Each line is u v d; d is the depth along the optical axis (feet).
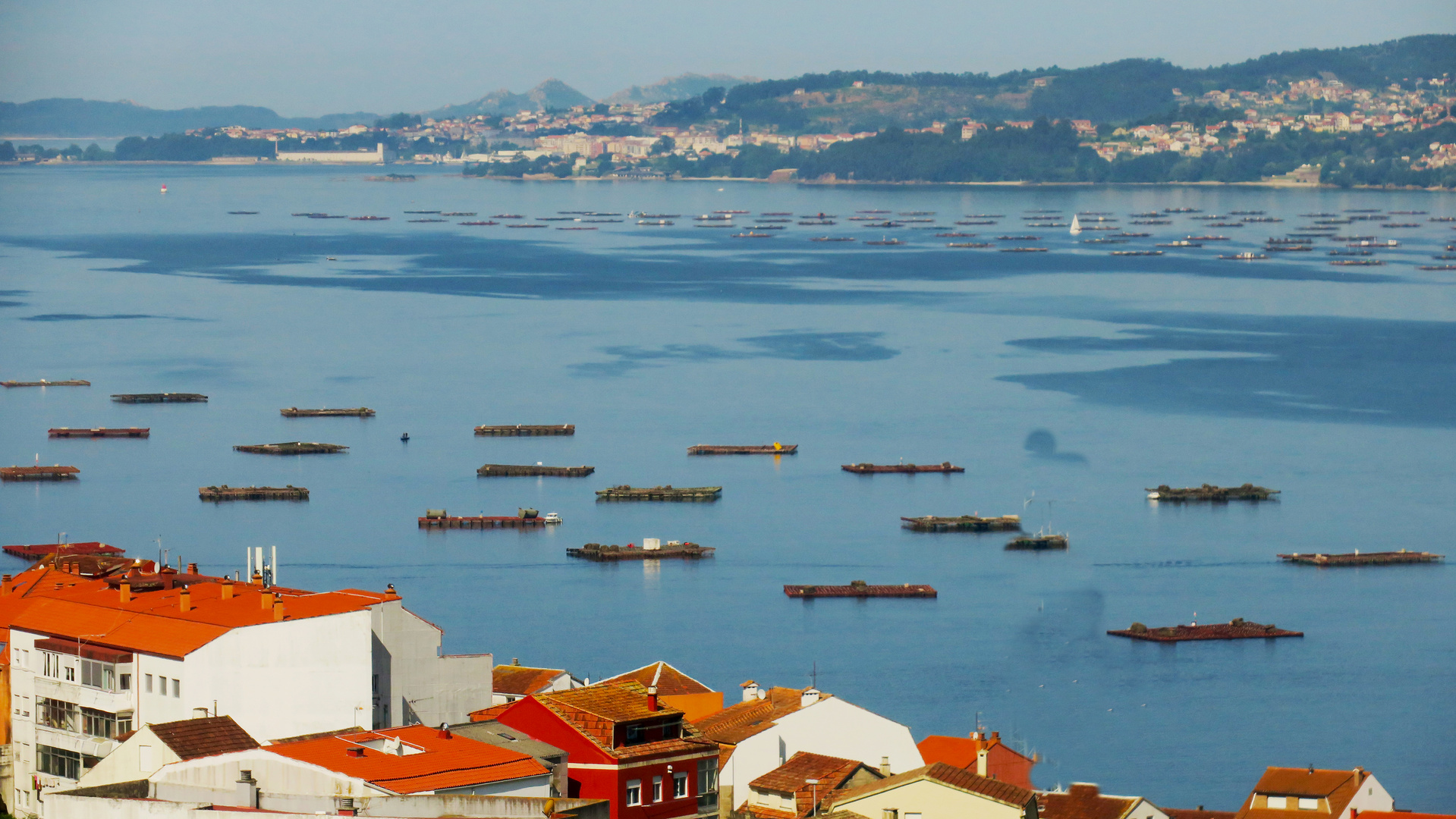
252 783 551.59
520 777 572.10
